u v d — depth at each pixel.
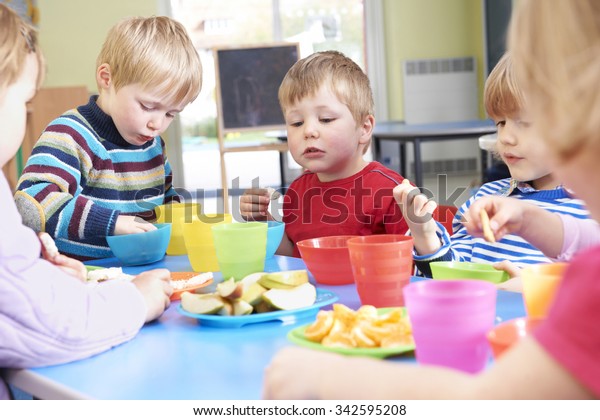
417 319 0.69
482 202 0.96
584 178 0.50
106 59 1.76
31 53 0.93
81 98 5.97
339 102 1.70
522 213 0.96
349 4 8.16
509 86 1.42
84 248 1.72
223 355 0.81
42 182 1.65
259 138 8.57
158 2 7.73
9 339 0.78
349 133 1.73
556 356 0.46
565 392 0.46
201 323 0.96
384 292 0.97
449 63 8.00
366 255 0.97
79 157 1.76
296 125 1.76
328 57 1.75
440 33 8.03
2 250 0.79
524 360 0.48
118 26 1.75
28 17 7.09
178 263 1.50
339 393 0.57
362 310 0.81
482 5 7.52
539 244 0.99
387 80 8.12
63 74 7.38
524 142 1.47
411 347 0.75
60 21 7.32
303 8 8.18
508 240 1.59
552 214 0.99
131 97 1.71
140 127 1.76
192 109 8.45
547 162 0.53
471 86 8.02
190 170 8.58
